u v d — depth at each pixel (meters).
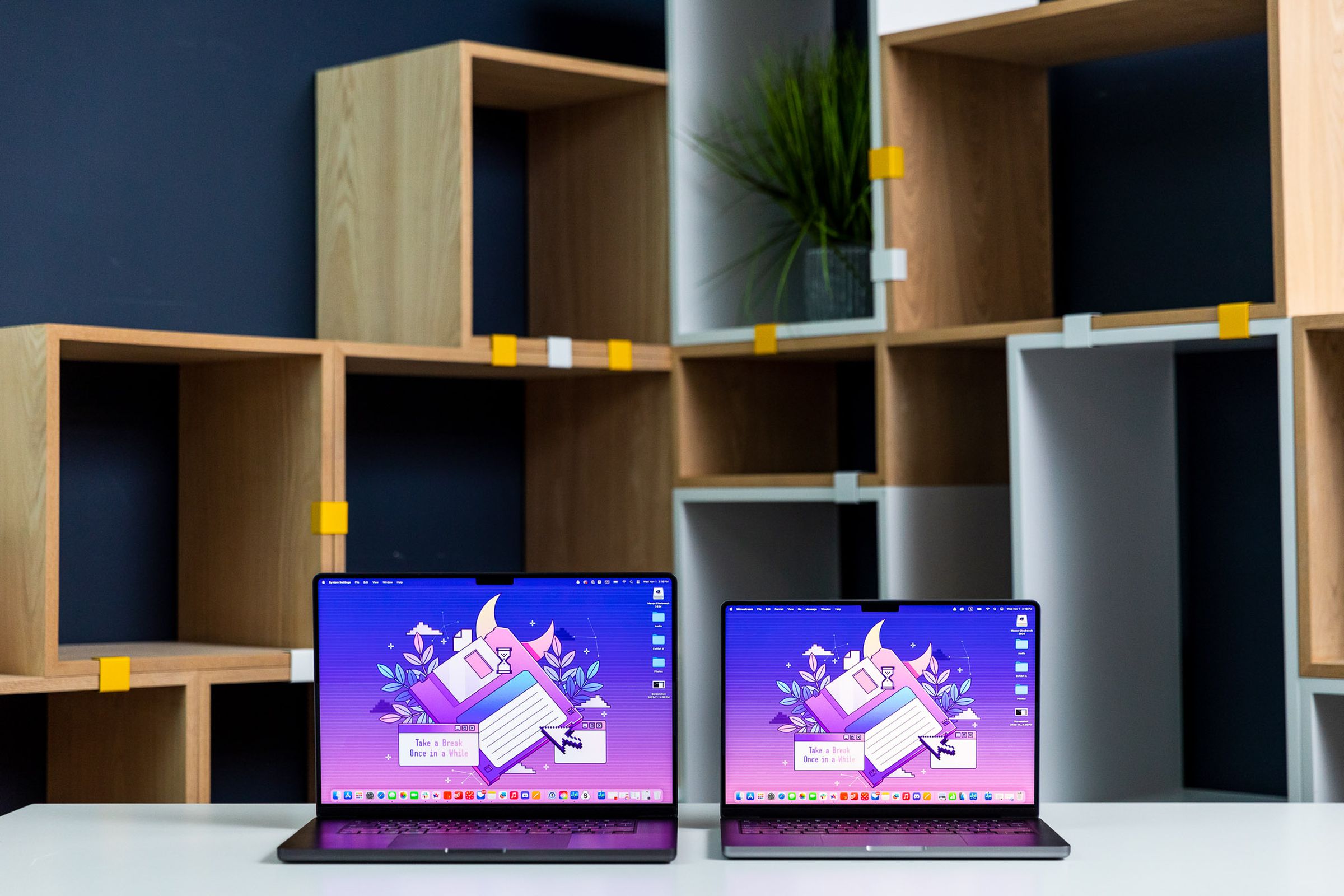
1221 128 2.33
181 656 1.96
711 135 2.54
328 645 1.36
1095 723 2.17
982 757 1.35
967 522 2.34
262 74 2.40
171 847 1.29
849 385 2.74
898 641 1.36
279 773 2.42
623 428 2.56
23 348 1.86
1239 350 2.32
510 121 2.70
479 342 2.25
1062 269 2.53
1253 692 2.32
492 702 1.36
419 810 1.35
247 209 2.38
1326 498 1.83
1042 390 2.11
